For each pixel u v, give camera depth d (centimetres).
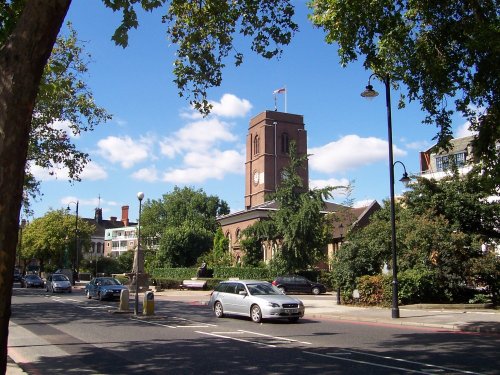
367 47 1296
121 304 2270
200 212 9250
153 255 7269
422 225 2522
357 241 2741
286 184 4594
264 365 1012
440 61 1316
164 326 1769
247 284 2009
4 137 477
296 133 7906
